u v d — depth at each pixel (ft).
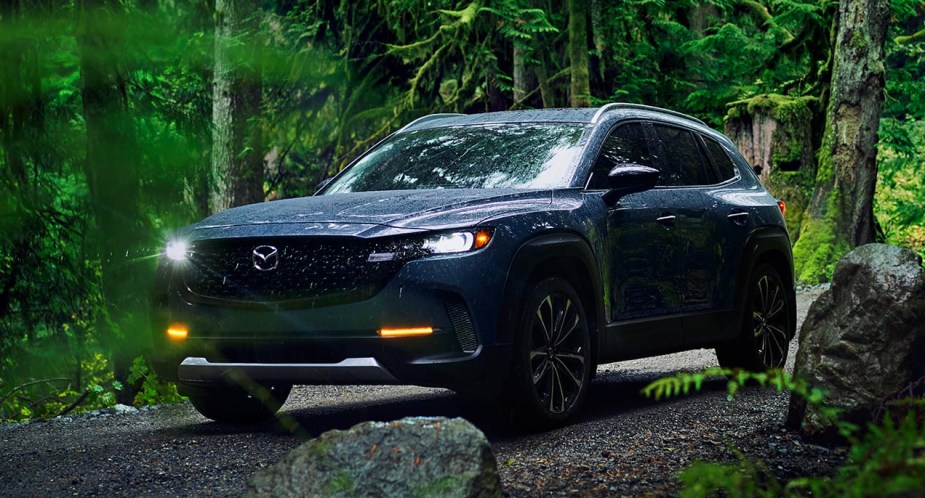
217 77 54.80
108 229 33.53
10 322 32.68
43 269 32.63
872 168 63.93
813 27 71.31
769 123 65.57
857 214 63.67
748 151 66.44
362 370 18.70
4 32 31.32
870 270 18.29
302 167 73.36
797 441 18.69
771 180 65.72
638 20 69.67
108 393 33.27
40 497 16.38
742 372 9.75
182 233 21.01
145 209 34.71
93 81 33.32
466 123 25.18
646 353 23.48
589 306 21.85
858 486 8.09
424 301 18.67
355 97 69.15
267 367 19.45
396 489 11.35
